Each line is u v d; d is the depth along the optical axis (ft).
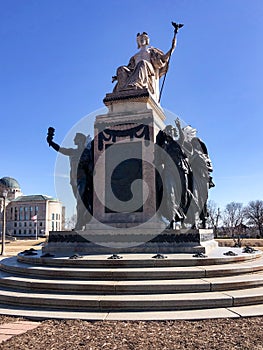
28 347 16.66
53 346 16.79
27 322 20.90
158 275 26.53
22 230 285.43
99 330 19.02
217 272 27.32
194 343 16.90
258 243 129.70
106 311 22.43
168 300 22.35
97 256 32.04
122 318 20.86
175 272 26.68
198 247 34.14
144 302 22.34
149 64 48.88
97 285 24.71
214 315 20.94
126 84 47.44
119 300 22.52
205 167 45.34
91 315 21.58
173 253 34.45
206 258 30.01
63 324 20.21
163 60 50.96
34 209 284.41
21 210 289.94
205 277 26.96
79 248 37.19
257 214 254.47
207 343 16.88
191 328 19.07
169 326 19.48
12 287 27.02
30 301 23.86
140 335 18.11
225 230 253.44
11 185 339.16
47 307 23.41
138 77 46.83
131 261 28.99
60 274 27.61
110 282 25.48
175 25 50.34
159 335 18.08
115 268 28.55
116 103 45.65
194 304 22.38
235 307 22.66
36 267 30.04
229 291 24.71
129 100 44.83
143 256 31.53
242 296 23.15
